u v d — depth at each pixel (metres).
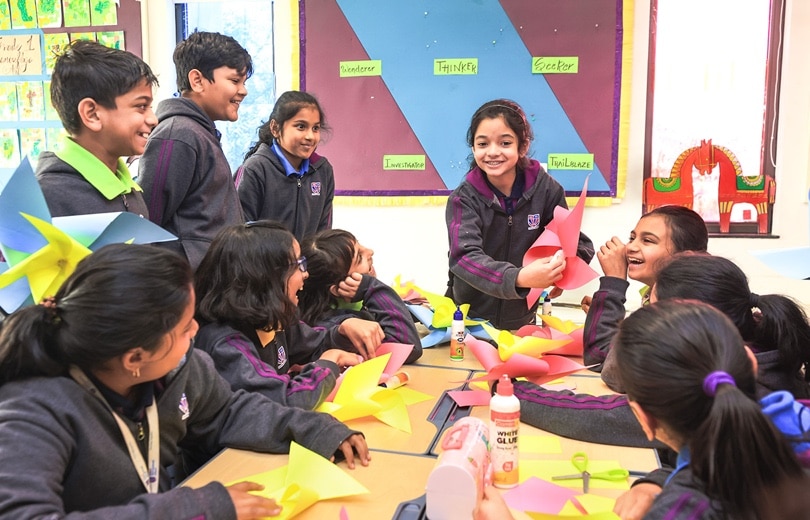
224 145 3.41
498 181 2.02
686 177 2.96
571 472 1.10
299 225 2.45
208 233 1.89
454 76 3.09
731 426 0.72
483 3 3.02
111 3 3.27
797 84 2.84
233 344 1.38
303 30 3.20
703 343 0.80
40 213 1.14
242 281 1.40
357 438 1.15
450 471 0.92
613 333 1.63
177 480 1.34
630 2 2.90
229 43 2.02
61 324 0.90
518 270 1.76
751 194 2.93
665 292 1.23
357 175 3.25
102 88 1.45
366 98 3.19
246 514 0.91
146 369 0.95
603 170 3.01
